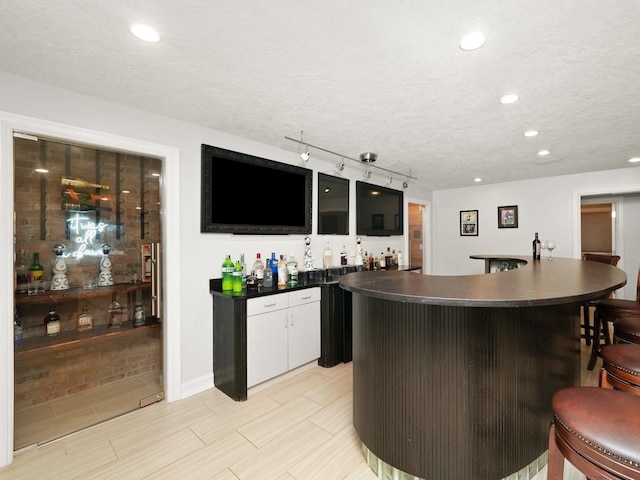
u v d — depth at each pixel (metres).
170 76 1.77
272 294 2.58
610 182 4.26
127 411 2.24
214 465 1.70
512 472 1.48
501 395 1.45
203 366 2.57
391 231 4.80
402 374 1.53
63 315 2.40
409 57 1.58
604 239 5.31
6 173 1.73
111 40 1.44
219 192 2.65
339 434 1.97
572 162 3.82
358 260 3.97
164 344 2.43
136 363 2.75
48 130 1.85
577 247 4.52
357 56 1.57
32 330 2.27
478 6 1.21
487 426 1.43
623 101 2.10
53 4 1.20
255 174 2.93
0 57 1.58
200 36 1.42
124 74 1.75
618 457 0.83
